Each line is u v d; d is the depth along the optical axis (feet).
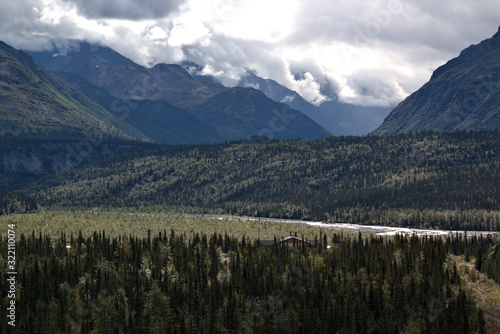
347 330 603.67
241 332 609.83
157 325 611.47
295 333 607.78
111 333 616.39
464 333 598.34
